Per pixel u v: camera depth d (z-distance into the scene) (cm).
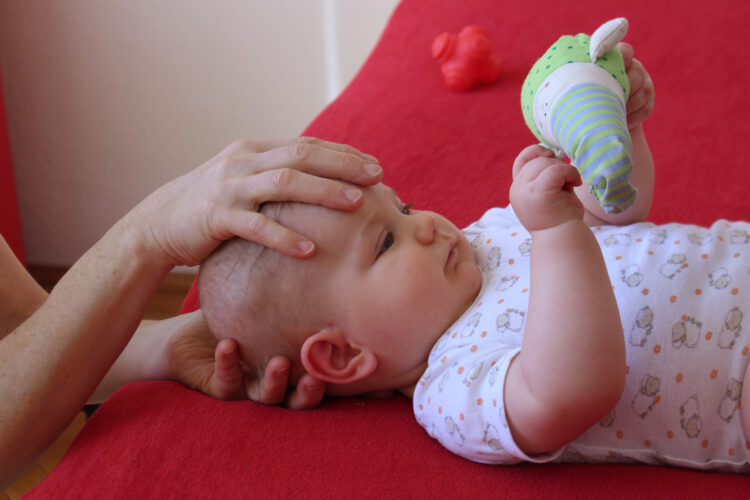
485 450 84
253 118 245
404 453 89
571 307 78
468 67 164
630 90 93
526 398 79
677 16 173
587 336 77
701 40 166
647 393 85
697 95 154
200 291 98
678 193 132
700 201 130
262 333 94
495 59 168
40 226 252
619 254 94
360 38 237
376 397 101
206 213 91
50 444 93
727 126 146
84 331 92
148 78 238
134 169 247
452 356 90
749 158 138
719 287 88
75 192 248
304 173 91
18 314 111
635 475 84
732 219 126
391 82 173
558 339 78
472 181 142
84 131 242
